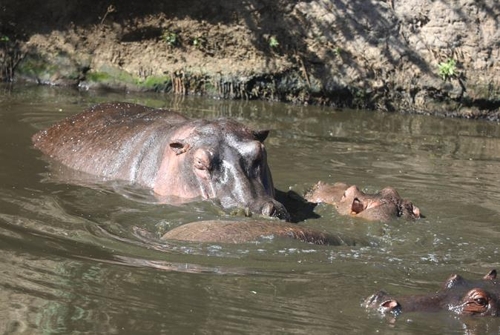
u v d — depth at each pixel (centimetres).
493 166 2728
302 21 3853
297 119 3350
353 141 3002
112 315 1358
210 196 2053
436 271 1678
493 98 3725
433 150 2939
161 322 1337
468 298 1468
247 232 1756
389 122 3450
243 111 3419
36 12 3859
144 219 1906
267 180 2114
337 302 1470
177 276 1541
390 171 2572
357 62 3784
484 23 3772
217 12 3891
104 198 2064
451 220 2070
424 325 1396
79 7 3894
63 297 1424
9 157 2414
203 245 1705
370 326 1371
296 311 1413
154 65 3769
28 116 2972
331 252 1734
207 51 3812
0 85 3584
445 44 3788
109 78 3725
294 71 3756
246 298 1457
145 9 3903
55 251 1653
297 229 1789
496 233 1978
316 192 2225
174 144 2142
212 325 1334
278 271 1602
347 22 3834
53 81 3697
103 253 1655
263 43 3825
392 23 3812
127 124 2458
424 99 3753
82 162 2372
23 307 1377
